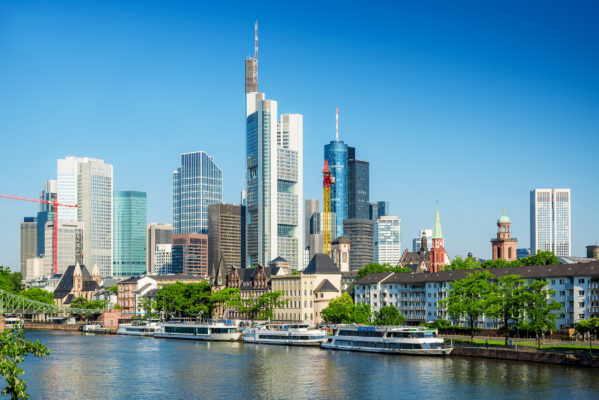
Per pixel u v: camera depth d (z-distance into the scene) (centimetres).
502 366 18425
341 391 15900
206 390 16300
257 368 19300
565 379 16275
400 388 16012
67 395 15900
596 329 18588
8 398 10438
